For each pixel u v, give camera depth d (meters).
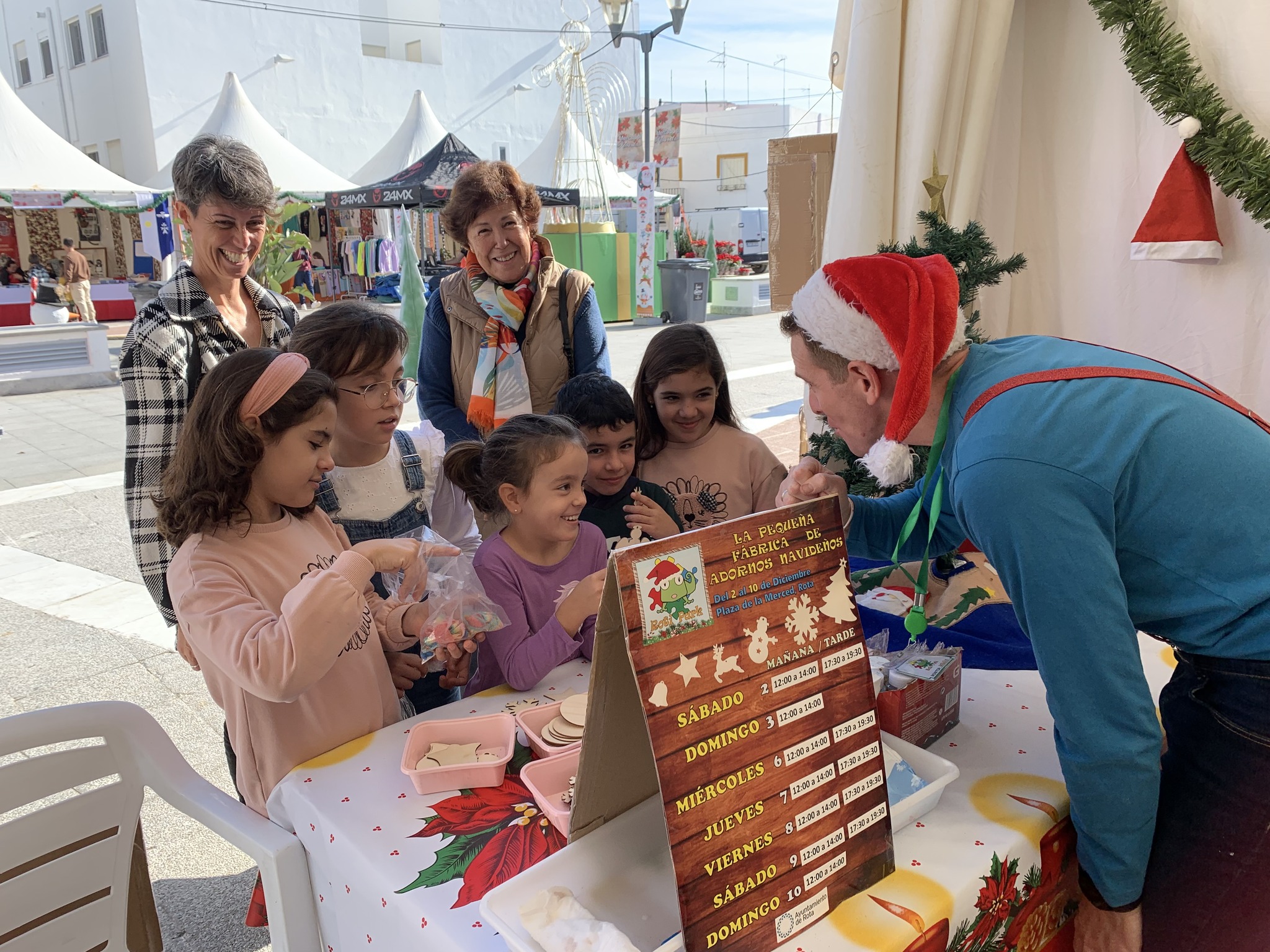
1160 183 2.19
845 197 2.27
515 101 21.12
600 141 15.13
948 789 1.14
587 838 0.95
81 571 4.48
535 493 1.57
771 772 0.85
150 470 1.77
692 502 2.16
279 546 1.37
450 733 1.28
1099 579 0.92
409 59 19.52
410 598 1.49
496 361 2.46
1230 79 2.01
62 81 18.36
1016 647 1.63
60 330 10.02
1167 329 2.36
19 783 1.21
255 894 1.42
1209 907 1.02
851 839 0.92
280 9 17.33
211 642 1.19
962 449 1.02
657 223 16.56
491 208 2.35
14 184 10.25
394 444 1.90
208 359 1.87
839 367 1.12
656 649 0.79
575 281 2.53
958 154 2.22
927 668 1.24
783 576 0.91
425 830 1.08
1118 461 0.94
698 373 2.06
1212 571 0.96
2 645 3.61
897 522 1.48
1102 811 0.98
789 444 6.48
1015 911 1.05
